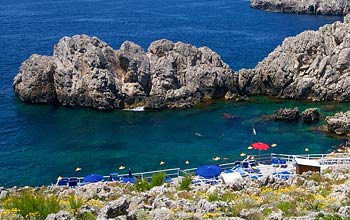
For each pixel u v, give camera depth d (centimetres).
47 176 5719
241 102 8731
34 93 8644
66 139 6981
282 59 9094
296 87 8888
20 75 8869
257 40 14612
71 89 8512
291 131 7156
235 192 2742
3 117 7938
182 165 6034
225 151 6469
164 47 9094
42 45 13900
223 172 4947
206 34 15775
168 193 2755
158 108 8350
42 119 7869
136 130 7356
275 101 8788
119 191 3061
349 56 8869
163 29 16888
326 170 4053
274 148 6512
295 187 2903
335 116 7350
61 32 16275
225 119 7775
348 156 5544
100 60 8562
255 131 7175
